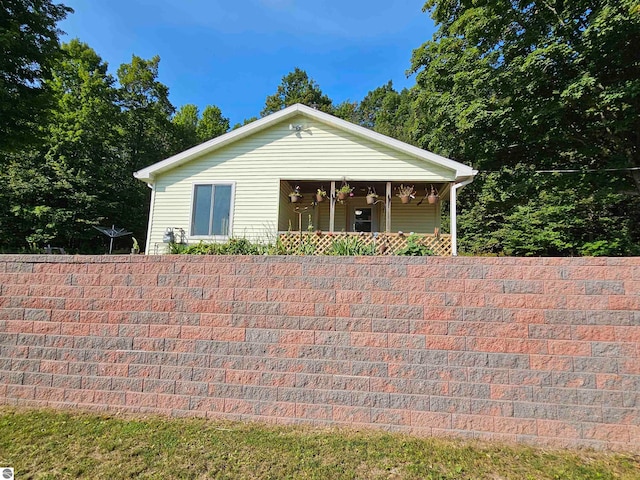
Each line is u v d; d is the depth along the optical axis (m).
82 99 20.20
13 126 10.14
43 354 3.69
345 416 3.22
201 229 9.86
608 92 9.07
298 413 3.28
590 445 2.92
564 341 3.04
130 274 3.68
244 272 3.52
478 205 17.58
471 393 3.11
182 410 3.43
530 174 11.77
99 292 3.70
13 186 16.22
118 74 24.69
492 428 3.04
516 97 10.84
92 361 3.61
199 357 3.47
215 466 2.65
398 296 3.29
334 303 3.37
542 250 14.30
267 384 3.36
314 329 3.36
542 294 3.12
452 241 8.95
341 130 9.78
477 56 12.21
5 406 3.61
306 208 12.38
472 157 12.97
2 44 8.99
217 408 3.39
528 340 3.09
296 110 9.80
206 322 3.51
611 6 8.73
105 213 19.31
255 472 2.58
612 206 13.80
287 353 3.37
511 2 11.16
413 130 18.22
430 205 12.00
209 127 33.28
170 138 26.89
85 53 20.97
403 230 11.96
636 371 2.94
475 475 2.57
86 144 19.83
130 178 22.20
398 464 2.68
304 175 9.77
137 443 2.95
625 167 9.77
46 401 3.62
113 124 22.09
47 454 2.79
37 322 3.74
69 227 17.12
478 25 11.38
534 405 3.02
